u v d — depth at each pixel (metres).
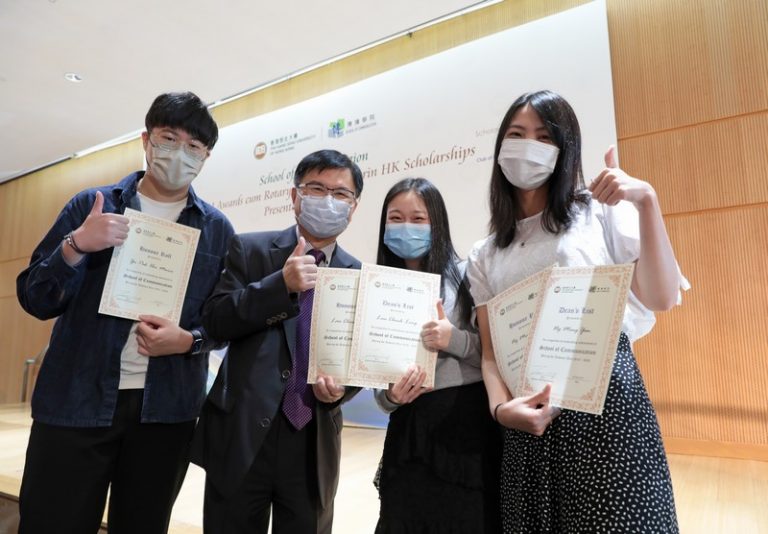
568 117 1.12
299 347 1.25
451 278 1.32
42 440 1.25
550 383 0.94
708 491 2.15
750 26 2.85
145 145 1.41
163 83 4.48
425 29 3.95
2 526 2.04
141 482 1.32
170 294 1.36
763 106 2.77
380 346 1.16
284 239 1.37
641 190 0.92
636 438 0.89
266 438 1.18
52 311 1.29
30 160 6.27
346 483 2.31
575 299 0.96
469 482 1.10
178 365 1.38
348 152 4.09
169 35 3.84
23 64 4.16
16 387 6.34
